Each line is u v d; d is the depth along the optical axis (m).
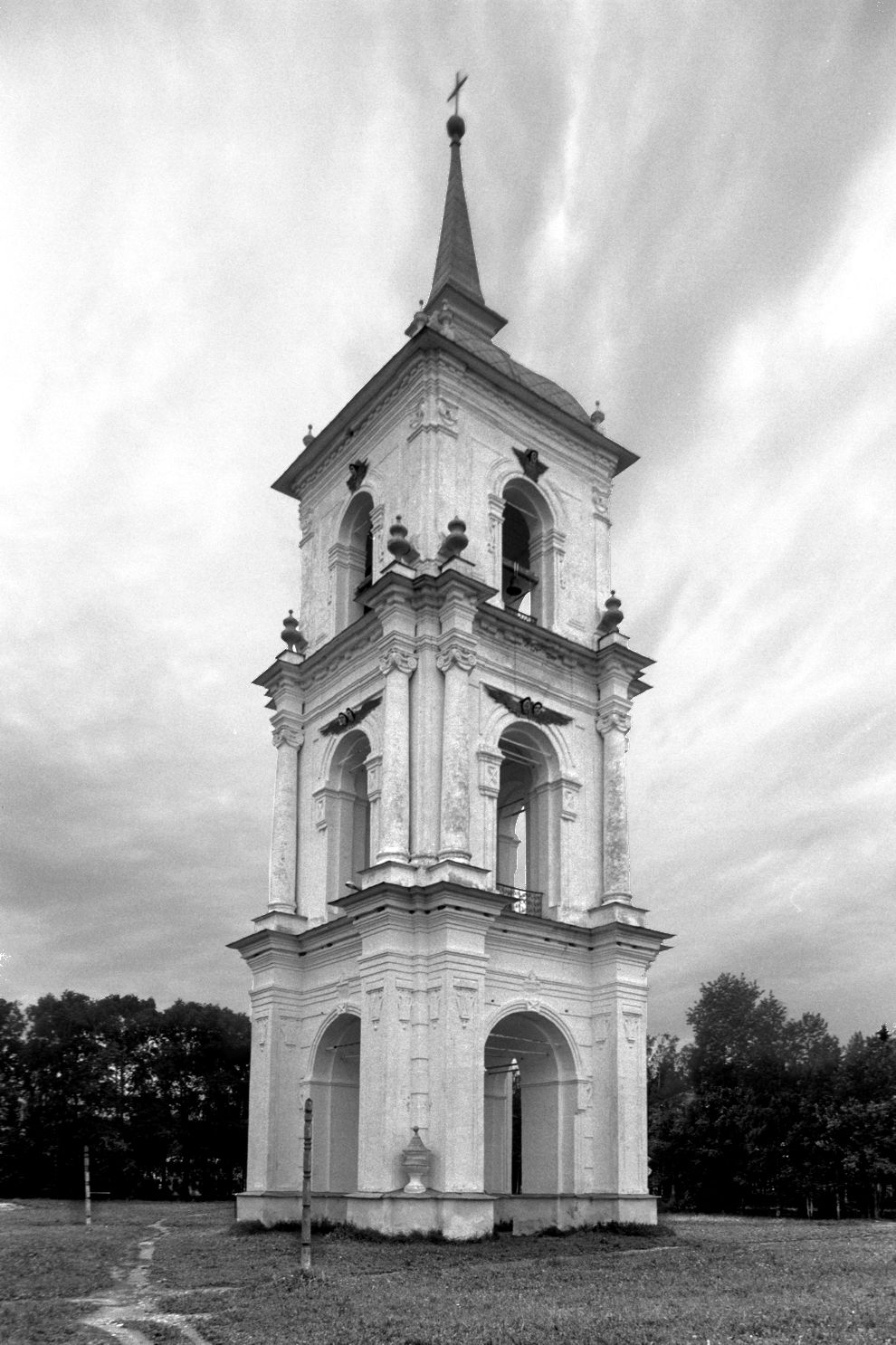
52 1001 75.38
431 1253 24.20
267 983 34.22
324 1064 33.34
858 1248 27.95
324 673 36.78
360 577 39.34
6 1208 54.19
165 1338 14.79
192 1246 27.03
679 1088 79.06
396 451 36.50
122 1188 73.94
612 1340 13.80
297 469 41.78
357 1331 14.77
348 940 32.16
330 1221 29.75
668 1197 67.88
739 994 85.25
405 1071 28.08
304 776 36.97
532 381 39.06
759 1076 62.22
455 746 31.16
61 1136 71.00
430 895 29.14
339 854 35.31
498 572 35.53
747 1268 22.39
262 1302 17.83
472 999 28.56
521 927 31.80
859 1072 59.41
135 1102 76.81
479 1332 14.44
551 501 38.19
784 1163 58.09
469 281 44.00
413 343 35.72
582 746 35.72
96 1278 21.34
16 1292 19.67
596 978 33.16
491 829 32.41
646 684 37.50
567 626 37.12
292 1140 32.97
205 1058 79.12
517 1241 27.08
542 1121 32.66
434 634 32.56
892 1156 55.16
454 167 46.50
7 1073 72.94
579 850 34.56
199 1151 77.31
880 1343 13.37
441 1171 27.20
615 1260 23.86
